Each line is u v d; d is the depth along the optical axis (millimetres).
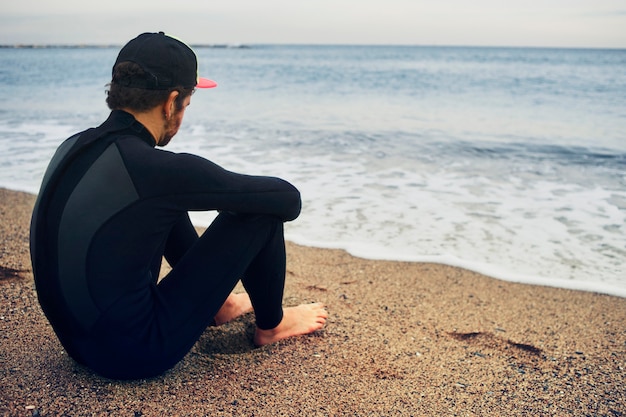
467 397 1981
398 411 1873
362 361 2207
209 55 79438
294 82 21703
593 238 4055
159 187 1493
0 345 2129
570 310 2871
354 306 2799
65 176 1517
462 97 15734
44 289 1574
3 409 1728
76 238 1492
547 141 8406
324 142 8016
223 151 7223
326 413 1833
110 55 59406
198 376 1999
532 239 4031
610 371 2203
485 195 5254
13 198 4836
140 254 1536
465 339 2490
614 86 19516
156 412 1765
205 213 4633
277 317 2176
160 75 1511
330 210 4707
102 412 1741
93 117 10438
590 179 5973
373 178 5863
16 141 7766
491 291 3115
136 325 1604
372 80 23016
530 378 2137
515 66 40344
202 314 1738
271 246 1914
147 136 1571
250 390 1939
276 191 1724
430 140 8359
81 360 1725
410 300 2934
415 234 4113
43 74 25125
